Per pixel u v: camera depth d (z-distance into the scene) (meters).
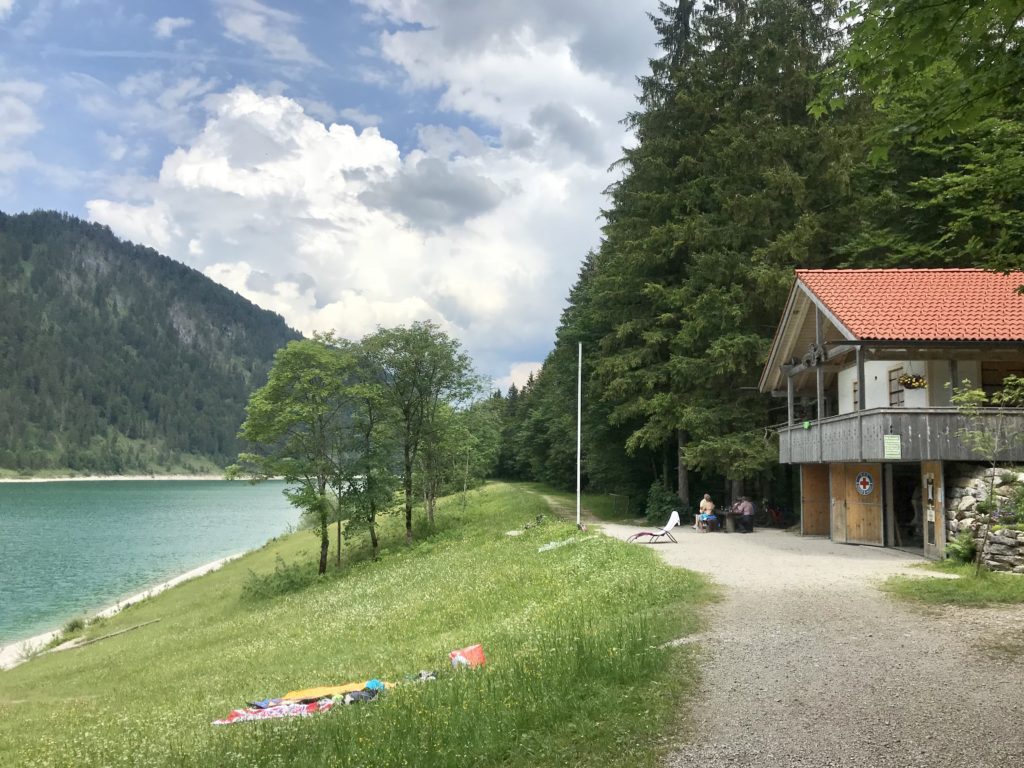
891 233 31.06
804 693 7.93
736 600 13.10
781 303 32.12
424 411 42.28
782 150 33.09
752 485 39.12
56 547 63.47
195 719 11.83
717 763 6.27
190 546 64.31
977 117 7.77
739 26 36.09
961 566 16.69
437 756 6.80
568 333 43.81
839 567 17.36
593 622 12.63
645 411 35.28
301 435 37.66
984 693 7.76
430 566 29.78
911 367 23.02
